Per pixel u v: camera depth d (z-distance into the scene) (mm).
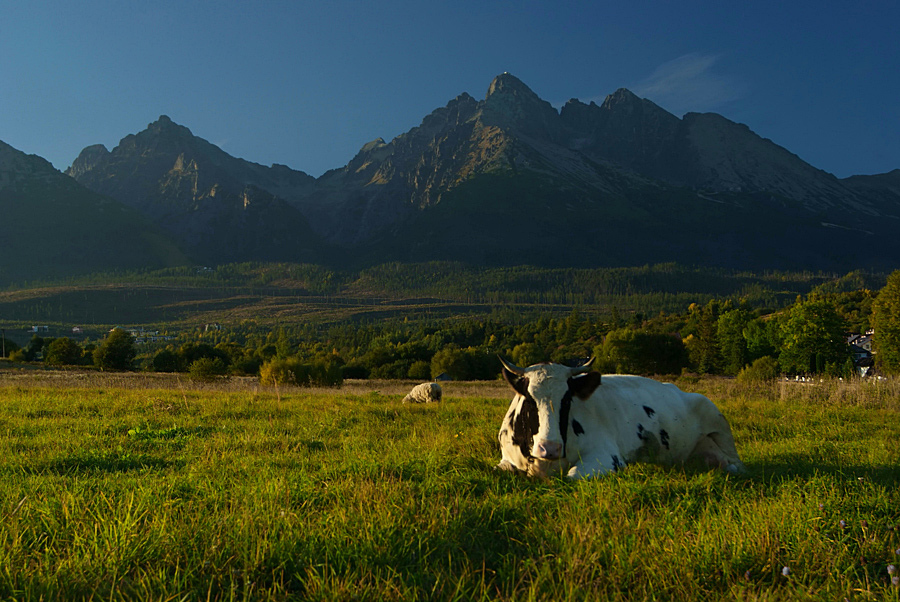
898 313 60781
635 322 163250
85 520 4723
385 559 4027
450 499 5469
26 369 67688
